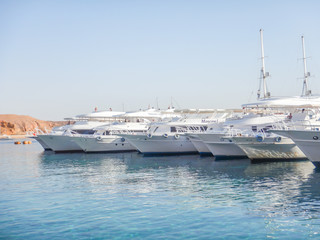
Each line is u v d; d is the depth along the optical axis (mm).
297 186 19656
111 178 24672
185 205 16266
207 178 23297
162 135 39125
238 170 26359
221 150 33906
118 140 45125
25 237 12625
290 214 14422
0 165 35875
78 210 15922
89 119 50406
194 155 39594
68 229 13336
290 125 29703
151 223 13797
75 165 33406
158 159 36188
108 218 14578
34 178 25719
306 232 12414
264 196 17547
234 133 32875
